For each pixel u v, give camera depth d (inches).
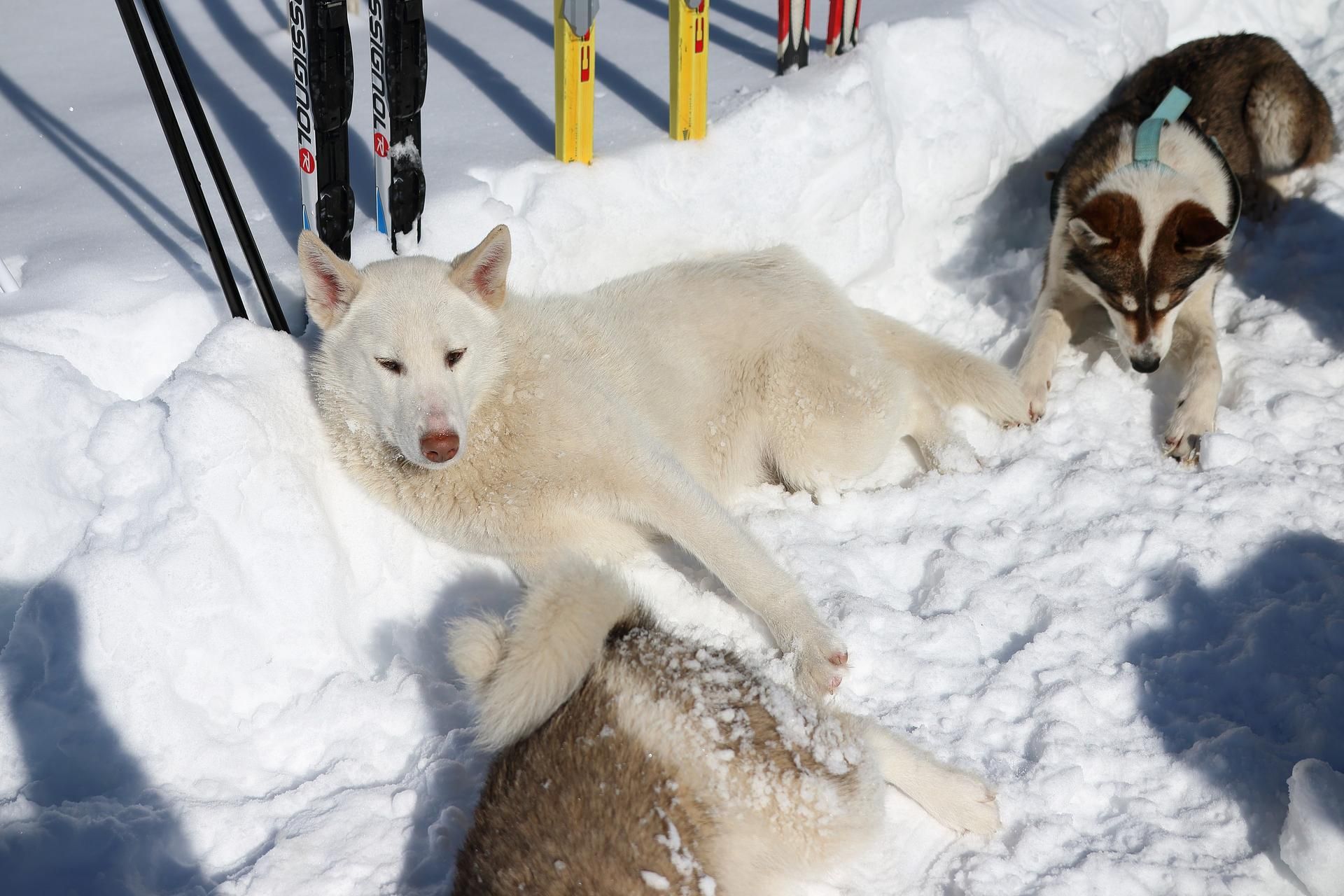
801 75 180.5
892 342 160.9
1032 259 193.2
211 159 124.6
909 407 154.5
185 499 114.0
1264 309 175.5
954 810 98.1
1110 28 214.5
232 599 113.7
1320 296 174.4
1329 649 112.0
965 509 141.9
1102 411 159.2
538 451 119.6
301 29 128.3
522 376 121.1
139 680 107.0
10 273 139.9
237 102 193.5
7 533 119.6
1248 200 198.7
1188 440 148.2
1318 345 164.7
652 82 191.8
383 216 147.4
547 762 87.6
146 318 133.6
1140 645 116.6
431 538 132.7
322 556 120.2
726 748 87.7
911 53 186.7
